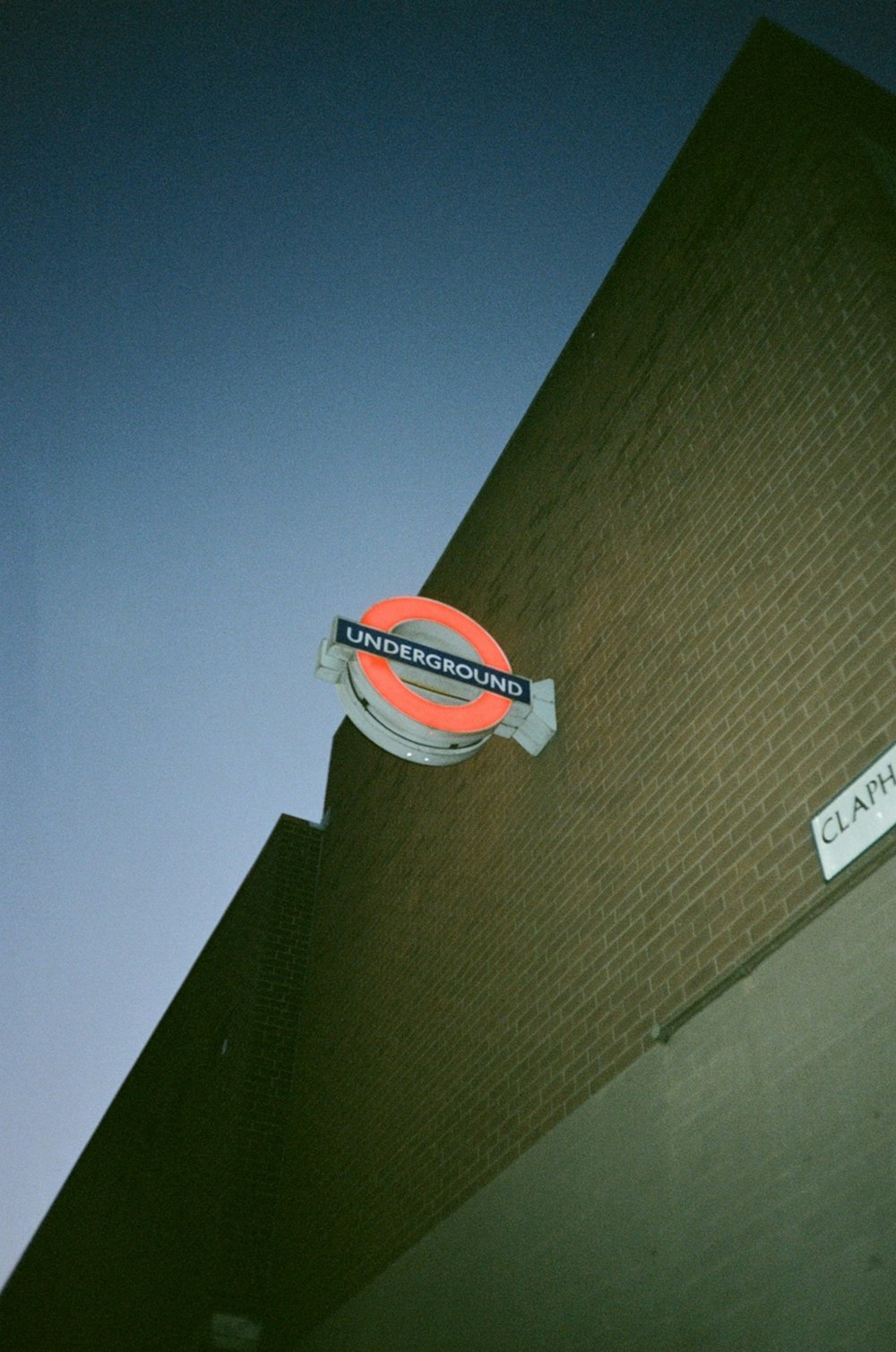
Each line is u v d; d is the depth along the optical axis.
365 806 12.35
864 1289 4.39
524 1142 7.07
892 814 5.05
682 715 6.87
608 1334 5.69
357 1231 8.87
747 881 5.86
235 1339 9.71
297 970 12.45
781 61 7.97
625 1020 6.48
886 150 6.71
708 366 7.80
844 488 6.09
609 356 9.38
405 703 7.47
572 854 7.61
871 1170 4.56
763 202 7.72
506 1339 6.48
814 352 6.69
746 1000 5.57
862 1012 4.88
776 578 6.41
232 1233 10.45
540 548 9.54
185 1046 14.22
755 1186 5.11
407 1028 9.31
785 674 6.09
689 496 7.55
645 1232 5.70
